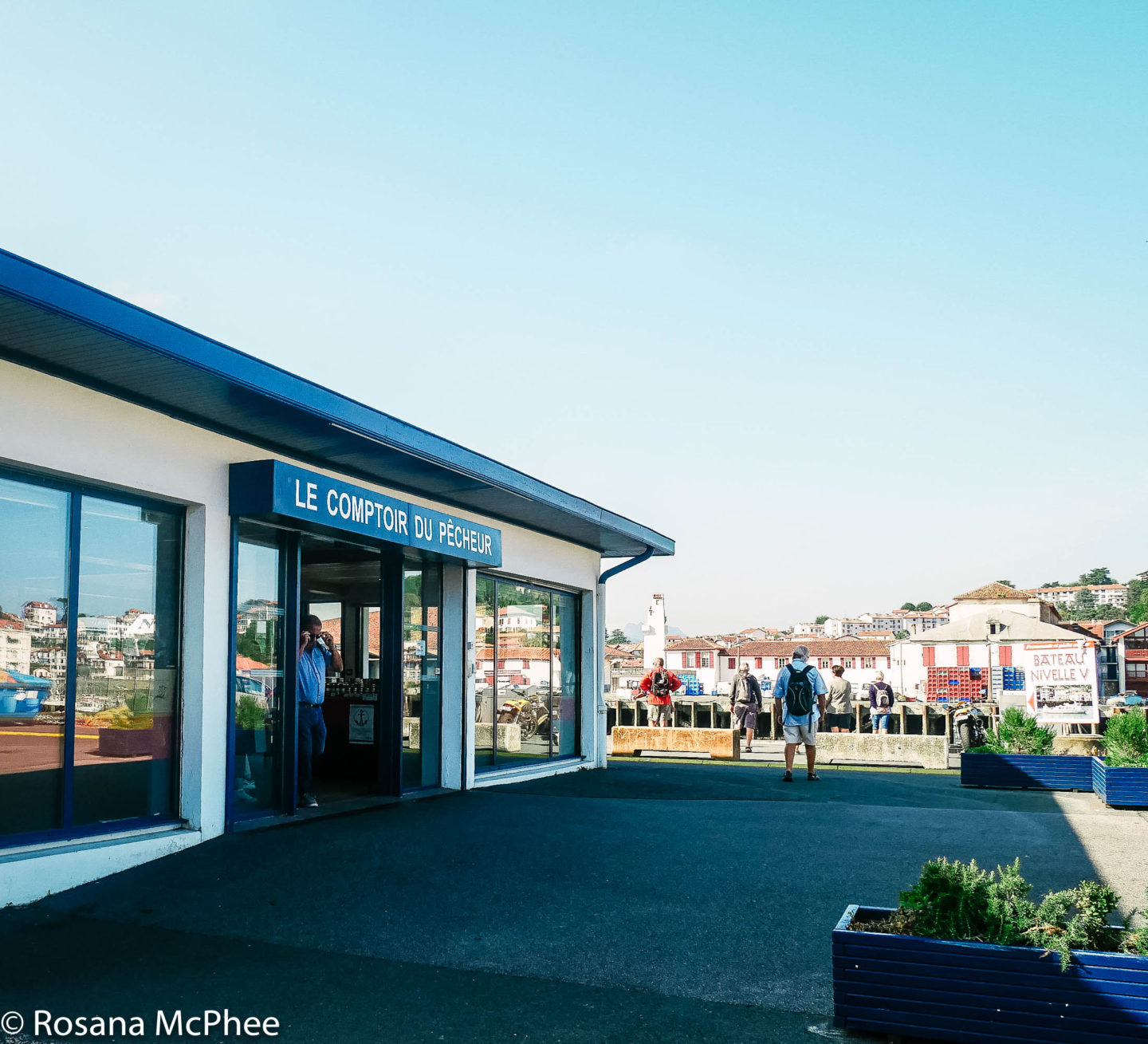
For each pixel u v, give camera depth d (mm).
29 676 6930
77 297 5727
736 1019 4957
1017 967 4496
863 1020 4707
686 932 6332
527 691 14633
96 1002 5020
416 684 11805
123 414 7441
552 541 15156
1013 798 12898
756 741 25609
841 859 8344
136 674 7848
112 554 7633
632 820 10023
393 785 11164
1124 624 119125
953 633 80500
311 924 6383
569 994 5297
